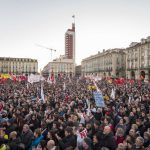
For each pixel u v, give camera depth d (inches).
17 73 5866.1
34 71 6087.6
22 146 353.1
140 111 570.3
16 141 359.6
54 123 421.7
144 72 3528.5
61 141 356.8
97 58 5300.2
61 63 6638.8
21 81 2190.0
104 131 345.1
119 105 672.4
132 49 3858.3
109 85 1865.2
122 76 4448.8
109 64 4611.2
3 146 346.9
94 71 5502.0
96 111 565.3
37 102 739.4
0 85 1973.4
